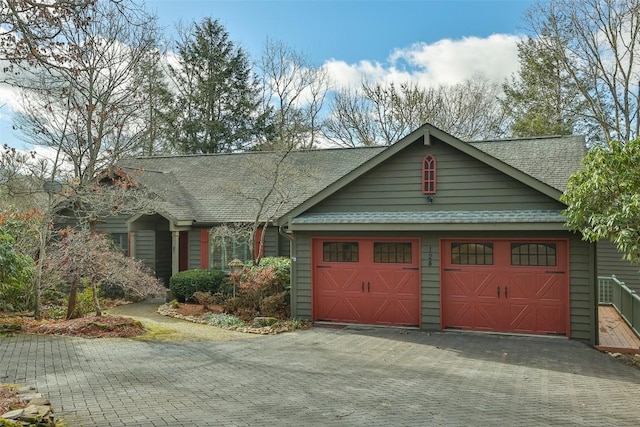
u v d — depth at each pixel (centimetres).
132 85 1761
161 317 1428
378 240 1303
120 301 1695
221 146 3684
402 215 1267
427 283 1262
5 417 492
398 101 3391
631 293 1256
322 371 835
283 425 552
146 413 580
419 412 620
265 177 1819
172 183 2012
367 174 1328
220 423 551
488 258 1227
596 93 2689
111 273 1214
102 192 1416
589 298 1135
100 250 1275
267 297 1391
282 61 3675
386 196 1312
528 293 1193
